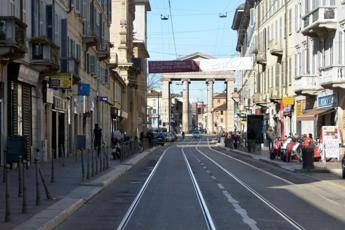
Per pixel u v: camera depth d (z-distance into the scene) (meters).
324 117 52.28
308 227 15.59
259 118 69.62
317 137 52.72
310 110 55.25
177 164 45.31
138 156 54.75
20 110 34.84
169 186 26.94
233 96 136.62
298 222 16.45
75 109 53.34
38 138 39.25
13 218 15.61
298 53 60.84
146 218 17.08
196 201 21.19
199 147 92.88
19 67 33.00
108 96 79.44
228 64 70.94
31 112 37.34
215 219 16.83
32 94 37.62
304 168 35.81
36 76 37.62
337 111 47.34
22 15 33.50
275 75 74.50
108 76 78.94
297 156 45.41
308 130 56.28
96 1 62.88
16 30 29.31
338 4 47.44
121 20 104.69
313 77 54.03
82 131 56.75
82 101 56.31
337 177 32.38
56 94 44.62
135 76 115.00
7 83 32.19
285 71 67.81
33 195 21.02
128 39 108.75
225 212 18.31
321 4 47.97
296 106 61.75
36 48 35.97
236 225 15.75
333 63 47.81
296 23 61.69
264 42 83.44
